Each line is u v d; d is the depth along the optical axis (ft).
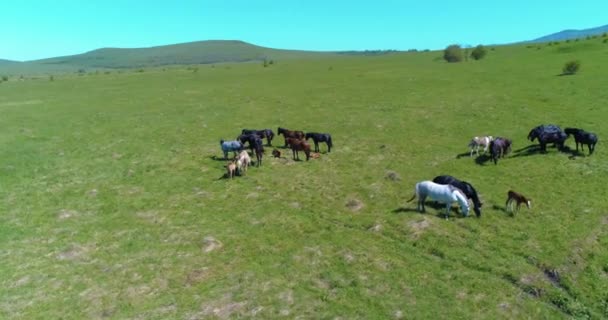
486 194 68.80
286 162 91.45
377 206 67.15
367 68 284.00
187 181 82.17
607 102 120.78
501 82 172.14
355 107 146.41
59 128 130.82
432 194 60.90
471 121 116.98
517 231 56.34
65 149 107.04
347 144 103.81
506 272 48.03
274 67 349.82
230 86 217.97
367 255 53.21
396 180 77.77
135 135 120.16
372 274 49.37
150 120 139.54
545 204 63.82
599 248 51.37
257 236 59.41
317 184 78.13
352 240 57.11
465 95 152.66
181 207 70.23
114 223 65.05
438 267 50.06
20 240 59.98
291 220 63.72
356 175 81.82
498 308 42.88
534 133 88.84
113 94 203.10
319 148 102.06
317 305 44.55
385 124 120.88
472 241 54.54
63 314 44.37
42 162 96.12
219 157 96.78
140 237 60.34
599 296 43.52
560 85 151.43
